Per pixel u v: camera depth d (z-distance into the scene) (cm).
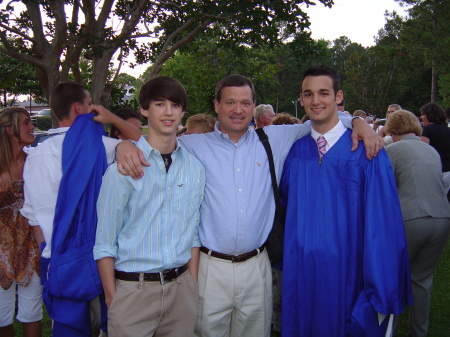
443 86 2658
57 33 489
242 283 229
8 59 779
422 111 518
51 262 205
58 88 237
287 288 238
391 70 3681
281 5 423
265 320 239
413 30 2564
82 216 208
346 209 228
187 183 206
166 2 543
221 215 224
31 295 258
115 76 573
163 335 212
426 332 307
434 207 290
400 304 222
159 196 198
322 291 229
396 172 307
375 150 221
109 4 507
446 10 2412
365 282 220
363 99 3653
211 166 228
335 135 234
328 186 231
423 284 302
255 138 240
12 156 256
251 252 232
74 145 213
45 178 216
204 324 232
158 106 198
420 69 3344
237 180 226
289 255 236
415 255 303
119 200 193
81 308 212
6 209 251
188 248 210
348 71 3812
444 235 293
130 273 197
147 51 647
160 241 199
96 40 485
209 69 589
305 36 489
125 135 242
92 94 522
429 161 297
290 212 239
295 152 247
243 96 224
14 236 251
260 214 230
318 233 230
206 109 594
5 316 255
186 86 596
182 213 205
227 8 425
